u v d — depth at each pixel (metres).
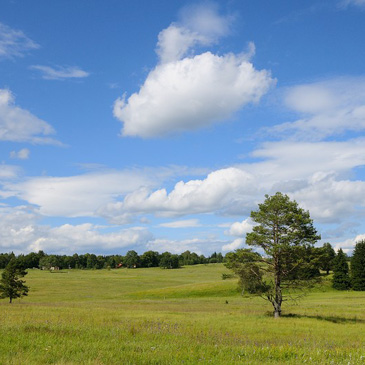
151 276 175.75
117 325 18.81
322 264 42.66
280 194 44.19
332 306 54.94
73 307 42.12
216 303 62.22
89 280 143.38
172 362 10.22
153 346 12.59
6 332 13.80
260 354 12.40
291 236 41.47
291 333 23.53
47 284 123.88
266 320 33.31
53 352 10.52
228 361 10.76
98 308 41.44
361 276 98.62
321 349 14.37
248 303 62.53
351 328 29.62
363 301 63.91
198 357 11.25
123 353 10.92
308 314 42.16
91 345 11.95
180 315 35.00
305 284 42.50
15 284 68.75
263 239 41.72
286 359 11.91
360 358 11.77
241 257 43.34
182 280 148.62
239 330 23.39
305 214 43.03
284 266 42.12
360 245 101.94
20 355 9.86
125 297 86.75
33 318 21.72
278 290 41.78
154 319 28.25
